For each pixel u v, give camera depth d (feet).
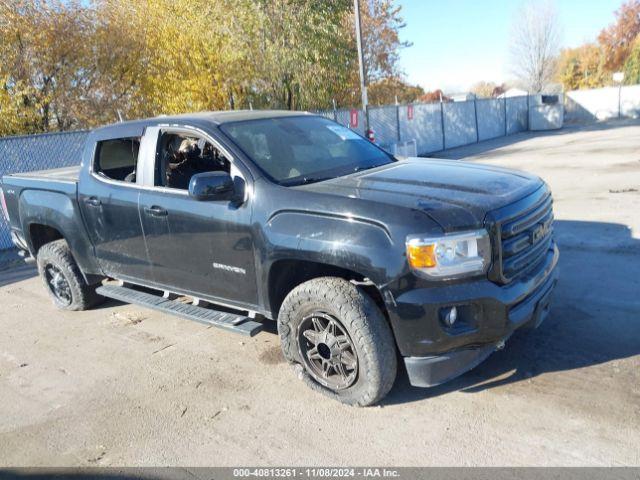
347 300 10.94
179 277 14.69
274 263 12.03
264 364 14.24
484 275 10.48
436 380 10.76
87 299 19.16
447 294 10.21
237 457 10.52
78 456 11.09
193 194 12.25
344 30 64.28
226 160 14.69
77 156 38.42
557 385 11.74
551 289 12.23
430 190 11.47
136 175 15.26
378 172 13.28
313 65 57.52
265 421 11.65
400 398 11.96
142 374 14.35
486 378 12.35
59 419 12.56
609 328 14.05
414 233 10.18
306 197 11.65
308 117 16.20
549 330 14.25
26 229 19.24
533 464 9.44
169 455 10.81
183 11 58.59
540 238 11.92
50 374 14.90
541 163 48.96
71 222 17.30
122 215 15.46
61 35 52.31
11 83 50.34
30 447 11.58
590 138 72.13
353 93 77.61
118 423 12.15
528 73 165.99
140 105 60.59
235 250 12.84
